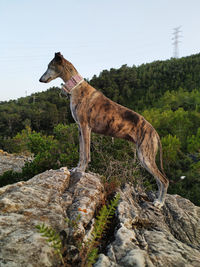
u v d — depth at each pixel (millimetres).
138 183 6293
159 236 2771
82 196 3088
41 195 2748
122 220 2883
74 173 3896
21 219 2104
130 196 4195
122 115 3668
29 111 63875
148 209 3766
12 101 113125
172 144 34062
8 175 7137
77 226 2174
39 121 59625
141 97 102375
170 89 105500
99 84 101125
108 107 3662
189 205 4730
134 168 6543
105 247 2363
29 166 7457
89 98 3670
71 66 3787
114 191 4043
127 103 99562
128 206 3422
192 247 2854
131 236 2484
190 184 25969
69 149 8750
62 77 3820
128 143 7434
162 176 3805
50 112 57625
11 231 1866
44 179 3352
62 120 59812
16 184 3006
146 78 120750
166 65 133500
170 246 2500
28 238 1798
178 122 53531
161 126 55500
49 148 9047
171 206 4234
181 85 106250
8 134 57875
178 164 31953
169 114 59688
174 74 118188
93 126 3738
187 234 3406
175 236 3301
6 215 2137
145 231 2910
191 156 39688
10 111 71250
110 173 6168
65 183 3457
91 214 2748
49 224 2125
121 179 5875
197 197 17906
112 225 2908
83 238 2205
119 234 2465
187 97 89250
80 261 1890
